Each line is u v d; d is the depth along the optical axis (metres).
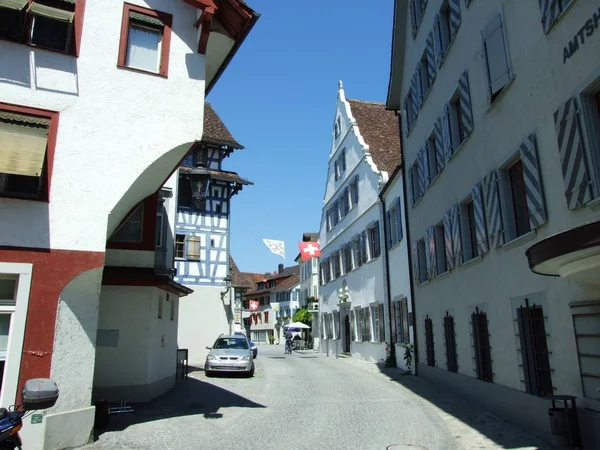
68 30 8.61
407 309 17.91
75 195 8.05
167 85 9.22
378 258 21.64
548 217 7.50
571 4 6.78
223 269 23.53
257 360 26.23
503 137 9.18
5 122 7.73
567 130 6.85
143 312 11.96
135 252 12.35
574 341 6.92
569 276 5.98
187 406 11.09
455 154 11.98
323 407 10.93
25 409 5.65
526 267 8.38
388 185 20.03
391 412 10.23
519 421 8.57
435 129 13.81
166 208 15.49
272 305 67.62
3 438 5.22
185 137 9.15
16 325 7.29
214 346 18.69
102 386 11.45
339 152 29.00
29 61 8.12
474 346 10.95
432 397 12.08
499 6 9.23
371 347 22.59
